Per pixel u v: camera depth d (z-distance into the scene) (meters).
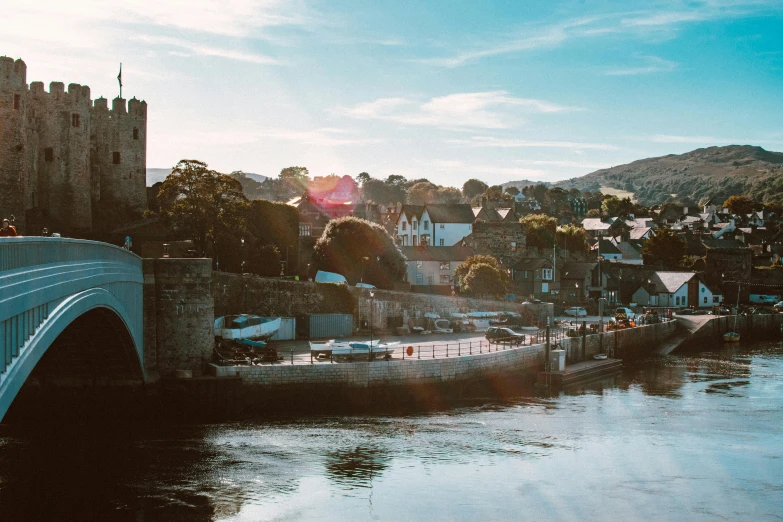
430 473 51.09
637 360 109.56
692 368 100.62
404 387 70.81
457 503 45.97
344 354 71.12
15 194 87.69
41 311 29.69
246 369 63.94
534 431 62.56
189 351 65.38
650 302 160.88
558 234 176.00
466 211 167.00
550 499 47.09
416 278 145.25
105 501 44.66
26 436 57.06
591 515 44.88
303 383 65.81
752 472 53.00
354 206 195.00
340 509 44.53
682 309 151.50
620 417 68.50
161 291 65.25
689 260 197.00
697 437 61.78
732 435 62.59
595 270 155.75
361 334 95.25
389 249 123.62
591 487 49.41
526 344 90.94
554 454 56.28
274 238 122.81
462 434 60.84
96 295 40.62
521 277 145.62
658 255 191.00
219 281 86.12
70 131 100.62
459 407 71.25
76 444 55.12
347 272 119.75
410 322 103.75
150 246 89.75
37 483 47.31
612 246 193.00
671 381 89.00
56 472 49.28
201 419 61.97
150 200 120.62
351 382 67.75
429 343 88.94
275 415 64.38
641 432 63.09
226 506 44.44
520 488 48.81
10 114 87.25
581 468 53.16
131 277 54.53
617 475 51.88
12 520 41.88
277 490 47.06
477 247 155.25
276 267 110.88
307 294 93.19
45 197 99.19
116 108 113.19
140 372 61.00
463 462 53.66
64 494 45.56
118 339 55.56
